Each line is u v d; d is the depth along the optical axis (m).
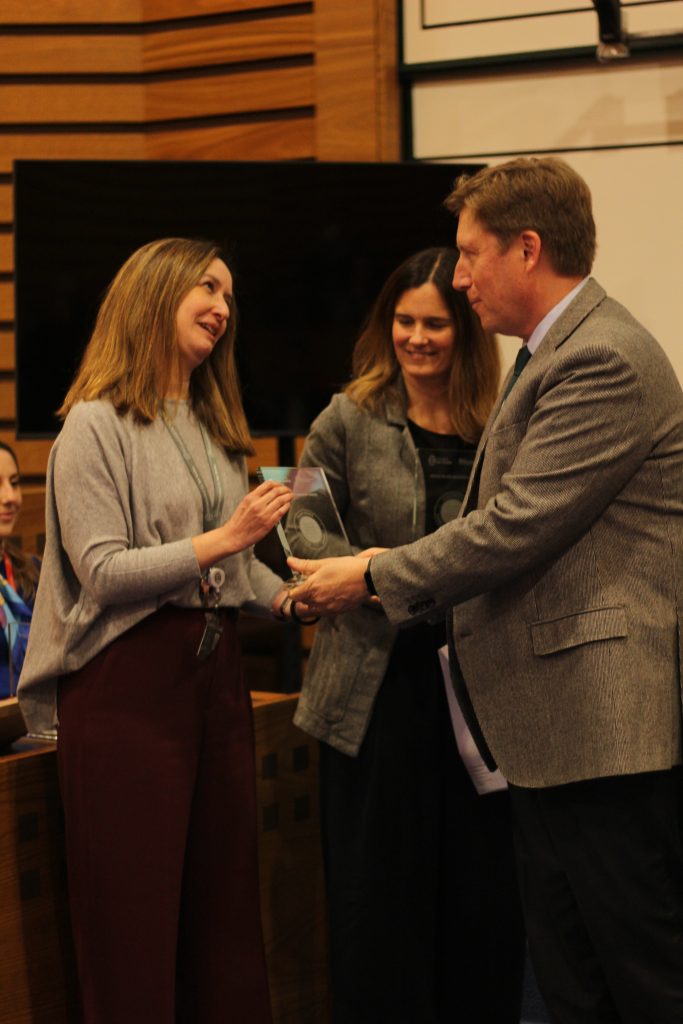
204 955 2.67
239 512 2.49
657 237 4.75
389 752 2.95
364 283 4.38
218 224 4.38
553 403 2.35
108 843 2.48
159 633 2.54
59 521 2.57
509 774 2.42
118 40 5.62
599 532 2.36
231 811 2.68
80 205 4.38
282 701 3.20
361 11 5.09
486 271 2.48
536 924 2.47
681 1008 2.29
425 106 5.14
